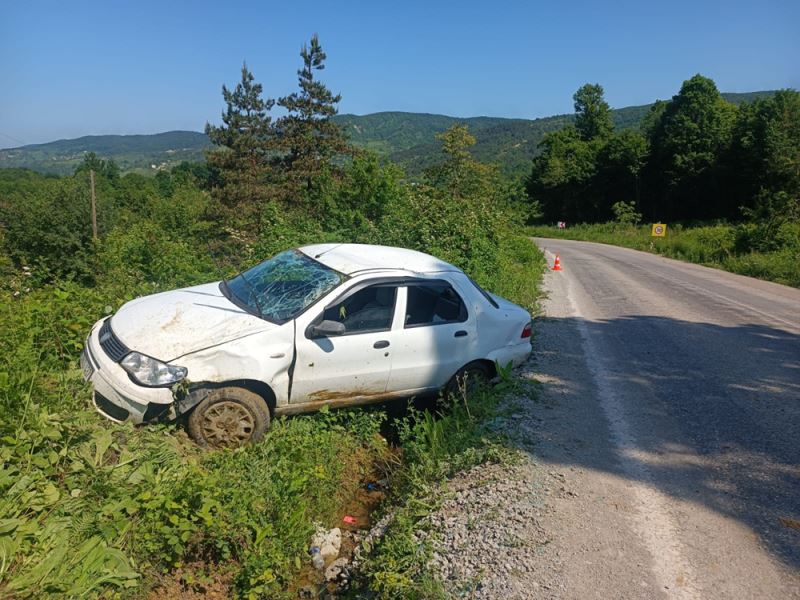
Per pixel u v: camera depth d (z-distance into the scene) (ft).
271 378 16.05
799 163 141.08
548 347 27.84
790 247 87.66
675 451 16.79
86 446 13.00
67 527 11.00
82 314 19.88
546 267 71.41
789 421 19.22
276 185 114.32
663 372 24.43
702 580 11.29
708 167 214.90
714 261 92.53
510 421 18.29
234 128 126.00
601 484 14.78
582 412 19.49
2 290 23.90
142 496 11.63
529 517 13.16
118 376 14.75
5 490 11.20
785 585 11.23
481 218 53.16
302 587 12.56
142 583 10.94
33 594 9.43
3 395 12.89
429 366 18.92
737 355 27.53
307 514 14.44
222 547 12.02
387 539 12.82
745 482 15.08
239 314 16.79
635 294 48.08
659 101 295.07
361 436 18.15
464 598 10.81
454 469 15.80
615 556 11.94
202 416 15.38
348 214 46.44
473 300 20.15
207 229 101.04
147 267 34.42
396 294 18.35
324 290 17.51
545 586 11.00
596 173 270.26
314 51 117.60
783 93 196.75
